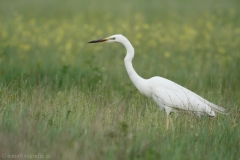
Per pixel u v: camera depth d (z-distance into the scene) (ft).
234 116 40.29
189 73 62.85
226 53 75.51
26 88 48.78
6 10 120.88
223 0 154.71
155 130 36.06
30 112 36.32
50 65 63.10
